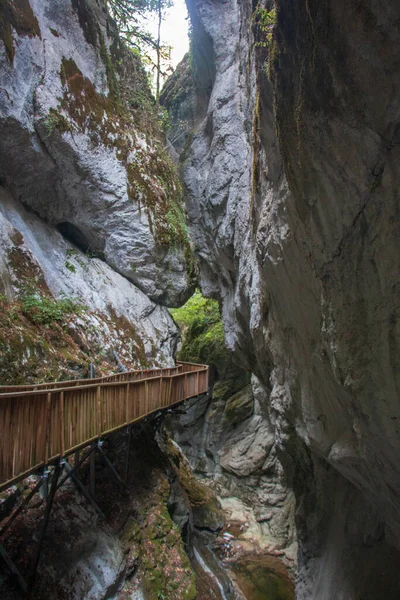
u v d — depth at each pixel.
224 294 12.89
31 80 9.46
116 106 12.28
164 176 13.21
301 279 4.43
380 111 2.43
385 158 2.56
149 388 7.80
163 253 12.41
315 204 3.30
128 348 10.55
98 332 9.72
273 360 7.04
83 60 11.38
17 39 9.16
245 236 8.73
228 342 12.61
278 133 3.53
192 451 19.50
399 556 5.45
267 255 5.16
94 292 10.75
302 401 5.41
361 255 2.97
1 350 6.39
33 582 4.57
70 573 5.21
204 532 12.38
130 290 12.02
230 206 9.94
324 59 2.58
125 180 11.67
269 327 6.77
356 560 6.20
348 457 4.38
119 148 11.74
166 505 8.18
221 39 10.83
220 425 18.69
